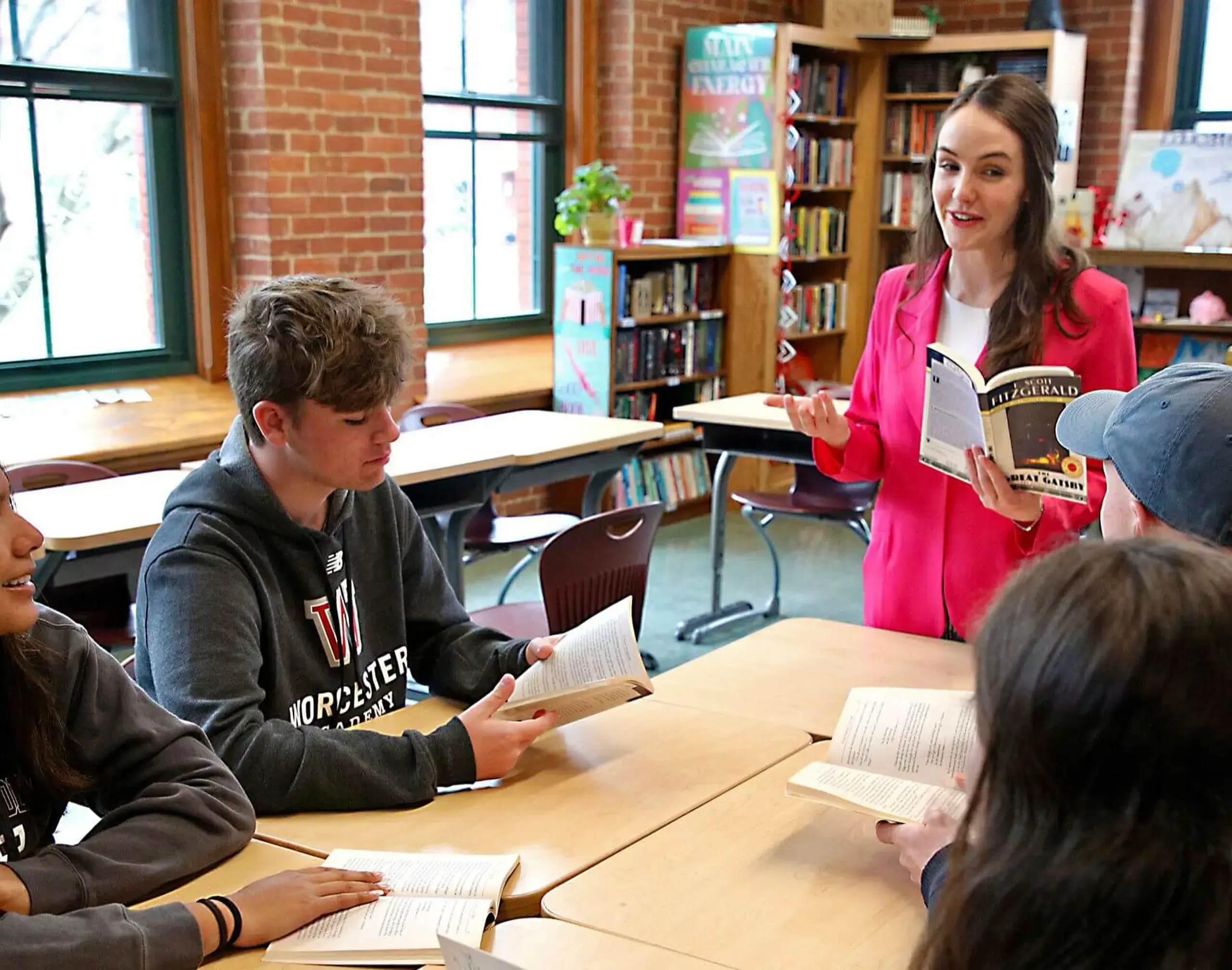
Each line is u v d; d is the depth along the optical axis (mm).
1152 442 1217
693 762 1758
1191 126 6914
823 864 1460
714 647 4699
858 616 5051
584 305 5809
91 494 3213
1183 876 722
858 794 1469
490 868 1417
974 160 2180
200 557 1755
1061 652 750
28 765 1440
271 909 1311
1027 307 2199
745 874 1434
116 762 1524
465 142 6043
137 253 5012
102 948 1205
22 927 1200
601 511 6094
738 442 4645
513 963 1121
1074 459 1971
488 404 5586
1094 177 6957
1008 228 2223
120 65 4828
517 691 1832
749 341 6477
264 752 1622
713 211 6504
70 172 4762
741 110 6312
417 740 1669
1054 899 746
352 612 1966
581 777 1712
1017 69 6574
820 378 7309
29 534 1305
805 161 6598
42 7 4594
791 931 1308
